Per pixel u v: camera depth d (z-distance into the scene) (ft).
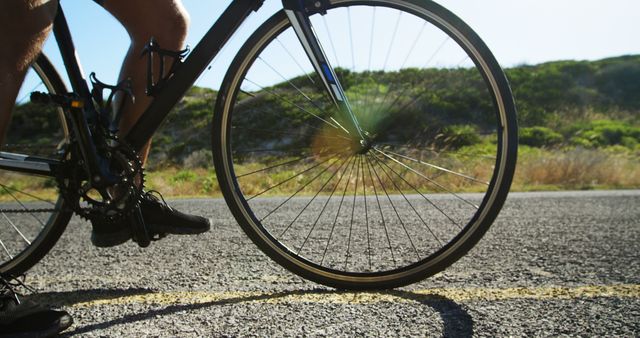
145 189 6.39
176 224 6.42
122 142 5.79
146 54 6.11
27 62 4.79
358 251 8.40
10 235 11.71
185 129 65.36
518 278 6.61
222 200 20.17
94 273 7.38
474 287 6.20
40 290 6.53
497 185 5.93
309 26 6.07
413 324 4.95
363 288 6.21
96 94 5.82
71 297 6.15
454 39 6.02
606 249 8.48
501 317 5.10
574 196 19.26
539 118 72.33
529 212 13.96
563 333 4.67
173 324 5.08
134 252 8.77
